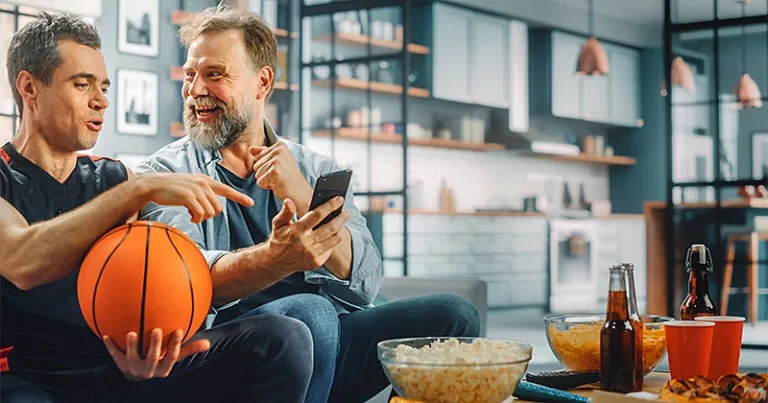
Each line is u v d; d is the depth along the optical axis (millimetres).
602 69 7945
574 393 1546
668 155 5441
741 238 6477
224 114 2043
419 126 8523
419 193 8320
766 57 9188
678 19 9742
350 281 2049
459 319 2049
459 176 8938
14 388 1514
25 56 1644
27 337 1619
